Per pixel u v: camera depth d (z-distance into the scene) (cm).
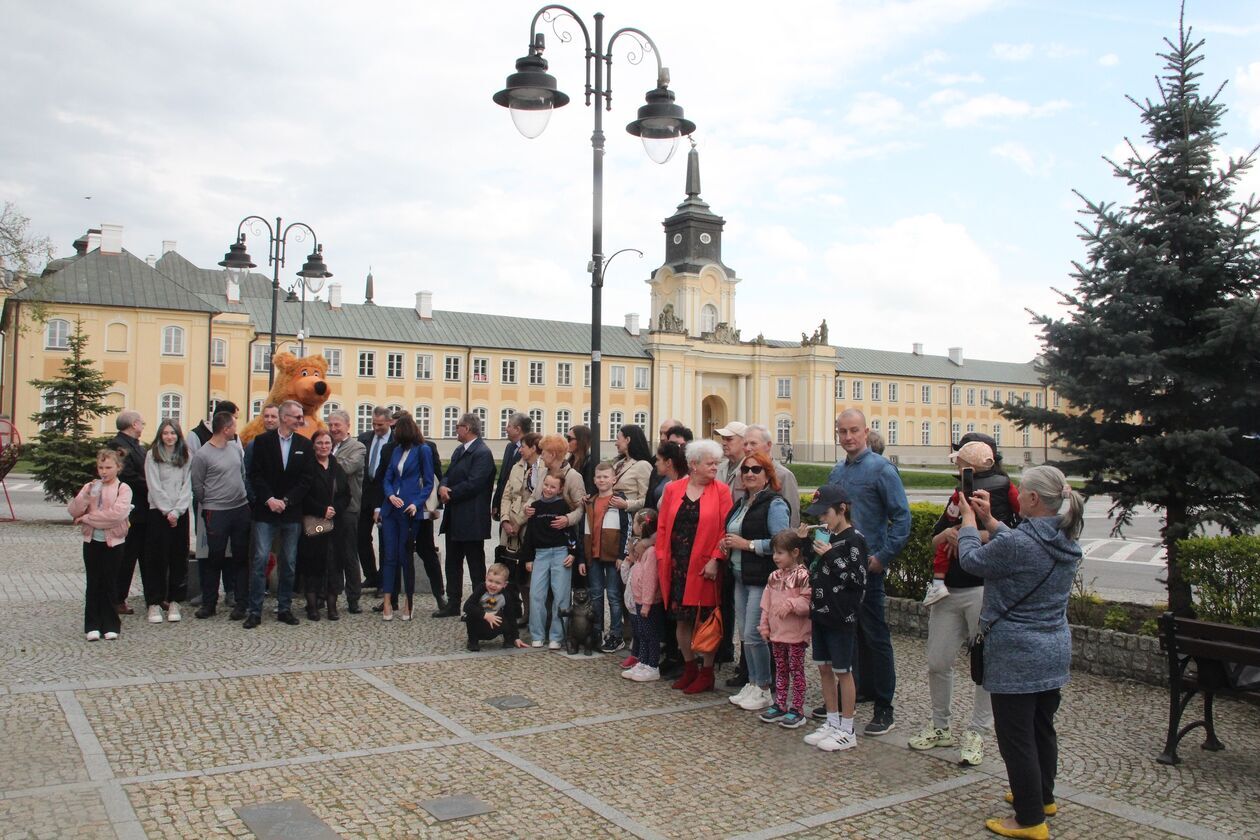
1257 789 623
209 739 662
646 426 7588
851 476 779
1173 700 685
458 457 1145
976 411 9575
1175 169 1017
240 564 1117
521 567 1104
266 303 6278
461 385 6700
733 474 884
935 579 693
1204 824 562
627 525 977
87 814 524
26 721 690
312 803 552
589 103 1187
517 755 652
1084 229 1055
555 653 984
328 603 1132
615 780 610
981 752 673
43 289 3647
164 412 5341
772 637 750
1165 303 1023
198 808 539
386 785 585
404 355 6494
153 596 1080
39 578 1391
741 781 617
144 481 1134
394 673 873
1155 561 2112
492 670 900
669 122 1237
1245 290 1002
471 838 512
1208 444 943
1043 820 532
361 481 1290
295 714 730
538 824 534
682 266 8312
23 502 2833
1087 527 3028
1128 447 1001
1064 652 541
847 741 690
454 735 691
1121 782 636
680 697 823
